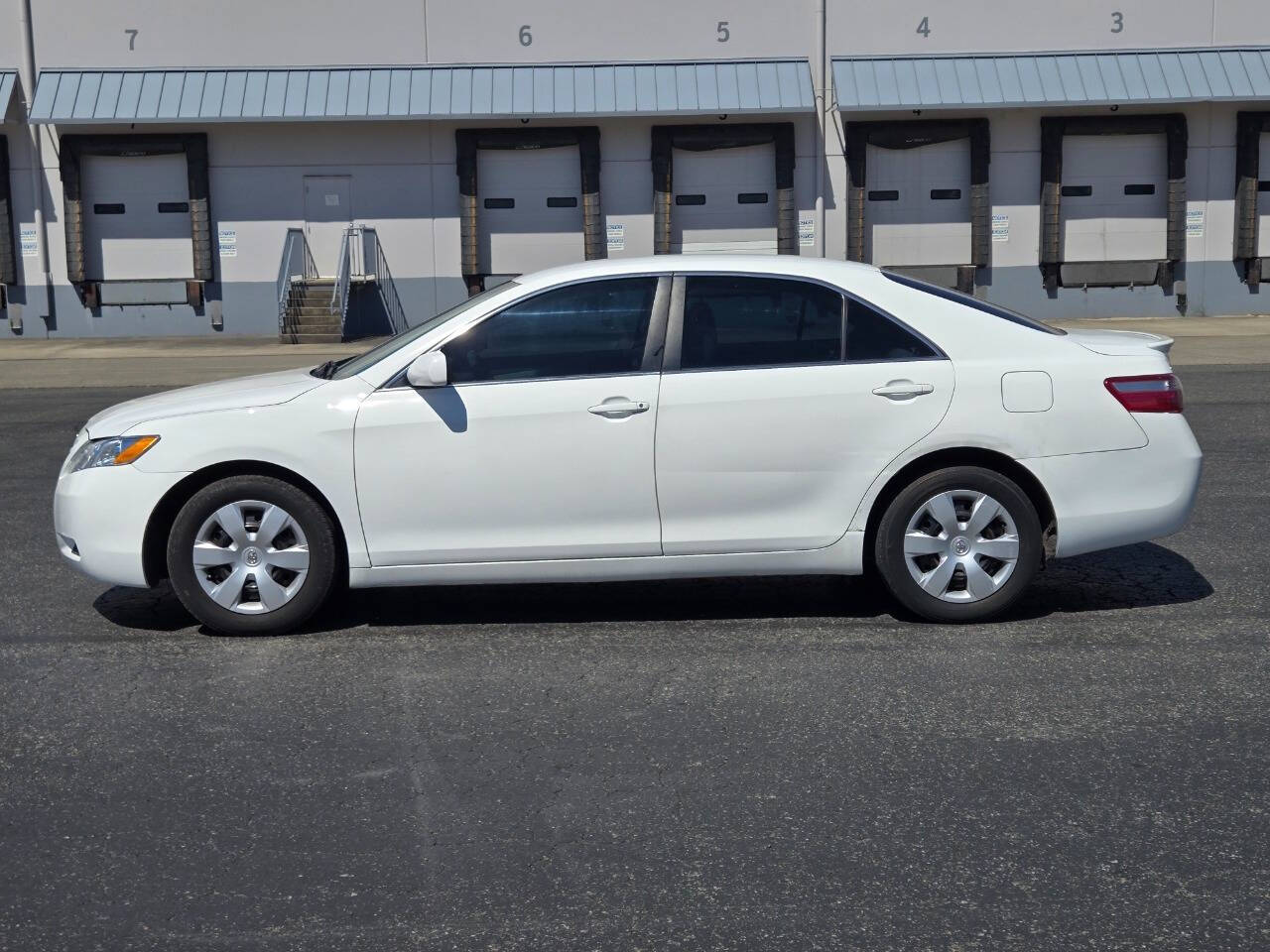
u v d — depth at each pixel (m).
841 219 27.22
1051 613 6.86
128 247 27.08
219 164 26.88
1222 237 27.53
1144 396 6.57
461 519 6.43
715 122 26.78
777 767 4.93
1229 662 6.02
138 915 3.92
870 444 6.45
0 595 7.47
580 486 6.41
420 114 25.81
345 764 5.02
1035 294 27.50
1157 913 3.85
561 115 25.89
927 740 5.17
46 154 26.64
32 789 4.82
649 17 26.47
